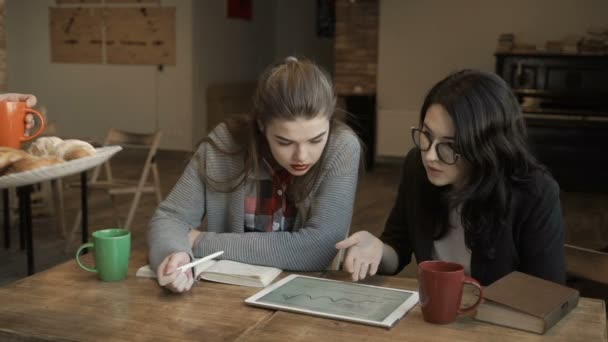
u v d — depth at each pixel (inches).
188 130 383.2
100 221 217.3
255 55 438.6
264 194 74.3
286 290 59.0
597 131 276.5
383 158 361.4
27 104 86.3
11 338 50.3
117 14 387.5
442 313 51.5
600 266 67.8
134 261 69.0
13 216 215.0
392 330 50.6
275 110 61.6
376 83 351.6
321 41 445.7
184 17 376.2
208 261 66.2
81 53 397.7
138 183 198.8
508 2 323.3
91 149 84.8
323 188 71.6
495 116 59.6
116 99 394.9
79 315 53.7
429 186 69.0
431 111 59.9
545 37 319.0
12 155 74.9
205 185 74.8
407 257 76.1
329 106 62.9
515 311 50.9
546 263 65.7
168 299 57.6
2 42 201.6
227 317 53.5
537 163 66.1
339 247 63.8
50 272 64.7
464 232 66.6
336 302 55.9
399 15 341.7
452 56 336.2
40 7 401.1
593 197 271.9
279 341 48.4
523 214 65.3
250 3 425.1
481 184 61.1
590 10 310.3
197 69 382.0
